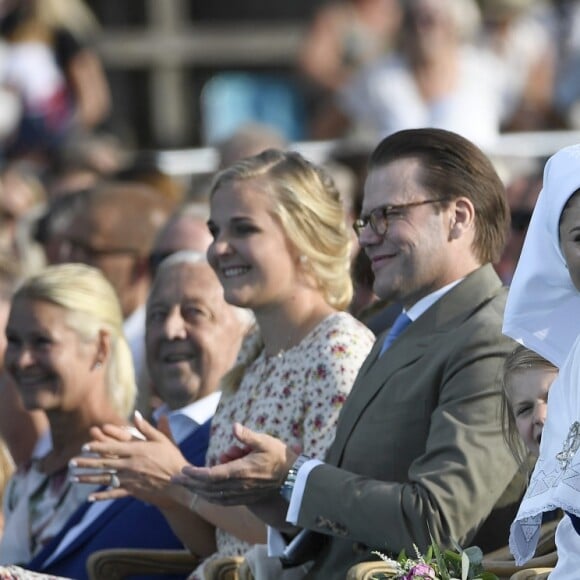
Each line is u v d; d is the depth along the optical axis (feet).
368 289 75.20
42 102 150.82
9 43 151.12
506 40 145.59
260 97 178.09
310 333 65.16
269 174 65.46
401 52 141.69
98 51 172.14
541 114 146.20
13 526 76.23
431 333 59.11
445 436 56.70
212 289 73.56
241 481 58.80
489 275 59.72
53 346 74.64
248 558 62.59
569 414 48.08
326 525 57.77
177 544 72.43
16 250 115.75
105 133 158.30
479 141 132.26
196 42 182.09
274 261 64.85
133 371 76.89
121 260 94.68
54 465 76.28
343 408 60.90
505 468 56.70
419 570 52.16
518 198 97.96
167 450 64.18
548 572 52.90
